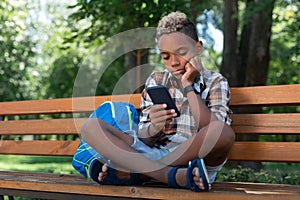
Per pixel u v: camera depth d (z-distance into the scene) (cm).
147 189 237
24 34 1235
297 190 245
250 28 866
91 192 252
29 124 378
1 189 291
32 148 372
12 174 319
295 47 911
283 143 287
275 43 1430
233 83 800
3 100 1361
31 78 1677
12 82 1352
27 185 275
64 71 2092
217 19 1192
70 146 354
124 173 245
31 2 1140
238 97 305
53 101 369
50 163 1100
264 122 295
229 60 802
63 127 360
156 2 632
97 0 646
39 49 1420
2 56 1192
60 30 1325
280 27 1309
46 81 2086
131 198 243
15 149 382
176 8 605
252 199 219
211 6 847
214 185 266
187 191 229
